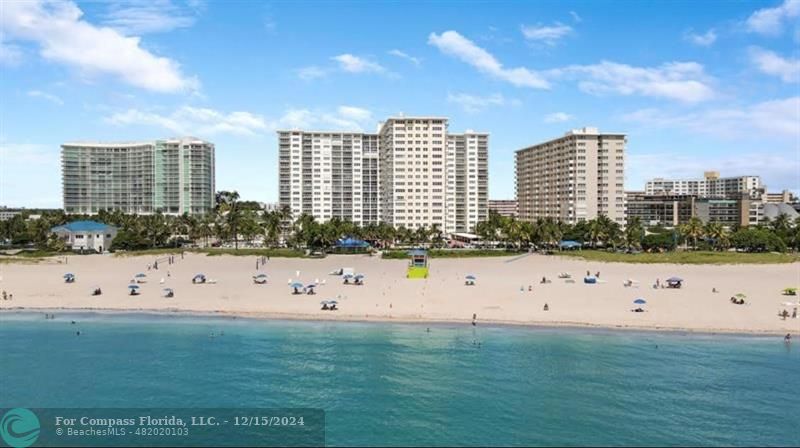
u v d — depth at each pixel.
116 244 172.62
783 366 61.19
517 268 138.12
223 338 72.19
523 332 74.88
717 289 104.19
